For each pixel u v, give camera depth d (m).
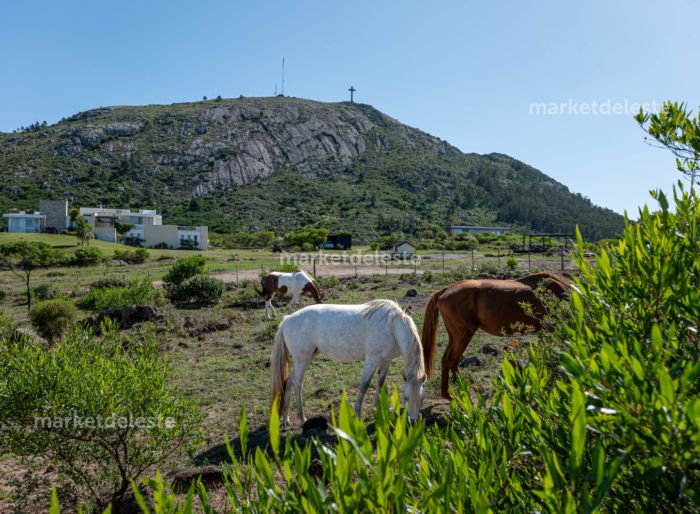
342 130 188.88
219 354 10.90
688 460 0.94
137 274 32.66
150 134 153.38
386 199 142.00
